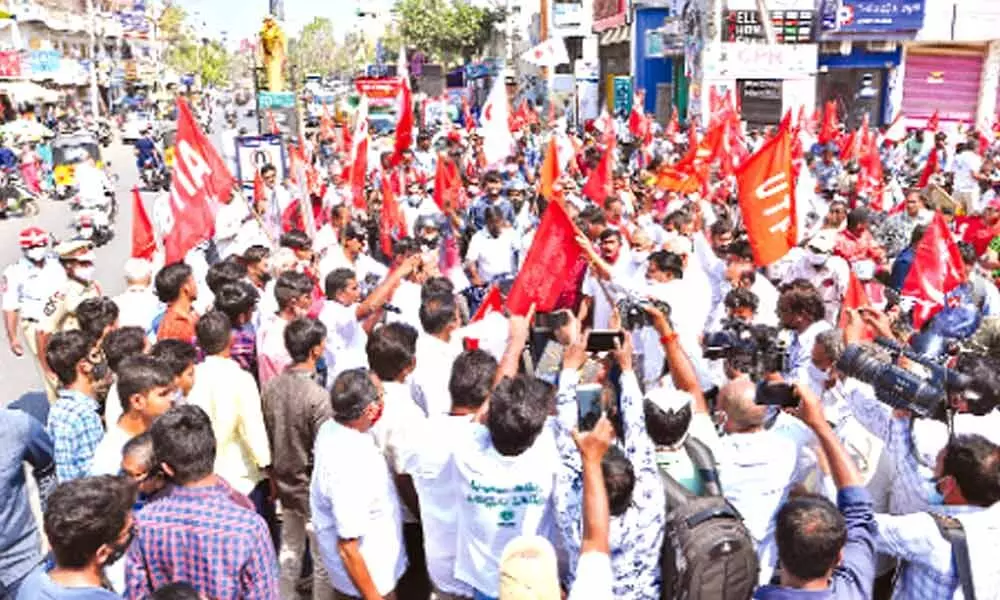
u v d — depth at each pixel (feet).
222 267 20.52
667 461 11.48
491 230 29.86
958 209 33.09
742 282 22.35
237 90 298.56
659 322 13.73
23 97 138.31
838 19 87.40
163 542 10.20
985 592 10.02
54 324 22.44
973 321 20.26
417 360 16.79
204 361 15.56
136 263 22.22
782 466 11.80
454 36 179.73
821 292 23.88
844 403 14.20
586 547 9.45
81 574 9.16
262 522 10.52
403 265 19.60
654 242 27.48
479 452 11.46
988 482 10.40
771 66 78.48
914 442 12.39
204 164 23.27
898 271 25.99
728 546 9.61
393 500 12.86
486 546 11.50
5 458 12.90
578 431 10.36
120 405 14.94
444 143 58.44
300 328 15.53
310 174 39.65
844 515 10.27
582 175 48.57
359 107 36.14
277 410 15.49
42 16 173.27
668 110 111.45
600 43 135.64
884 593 13.82
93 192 58.65
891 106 92.07
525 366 19.66
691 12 69.82
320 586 14.30
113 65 216.95
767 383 11.27
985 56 92.68
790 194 22.20
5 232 64.49
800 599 8.99
